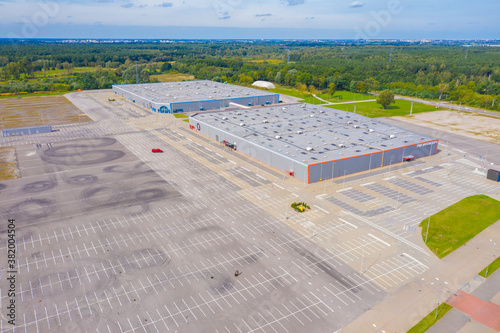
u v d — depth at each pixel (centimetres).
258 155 11894
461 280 6019
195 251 6838
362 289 5800
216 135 14138
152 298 5603
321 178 10281
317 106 18350
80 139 14638
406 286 5866
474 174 10894
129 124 17250
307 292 5725
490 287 5838
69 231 7550
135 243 7112
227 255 6712
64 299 5575
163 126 16850
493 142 14450
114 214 8281
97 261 6531
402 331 4941
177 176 10619
